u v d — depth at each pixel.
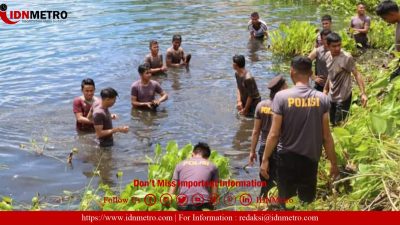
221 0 21.11
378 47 13.45
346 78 7.48
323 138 5.05
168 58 11.85
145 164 7.09
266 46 13.66
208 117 8.81
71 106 9.39
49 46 13.64
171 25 16.14
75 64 11.95
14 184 6.50
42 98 9.77
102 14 18.00
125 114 9.03
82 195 6.20
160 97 9.48
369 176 5.08
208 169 5.71
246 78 8.65
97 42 14.00
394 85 6.57
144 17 17.44
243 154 7.35
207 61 12.24
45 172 6.85
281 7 19.38
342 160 5.77
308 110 4.88
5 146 7.65
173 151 6.31
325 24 12.04
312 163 5.04
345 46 12.55
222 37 14.62
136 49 13.20
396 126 5.89
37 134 8.12
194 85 10.53
